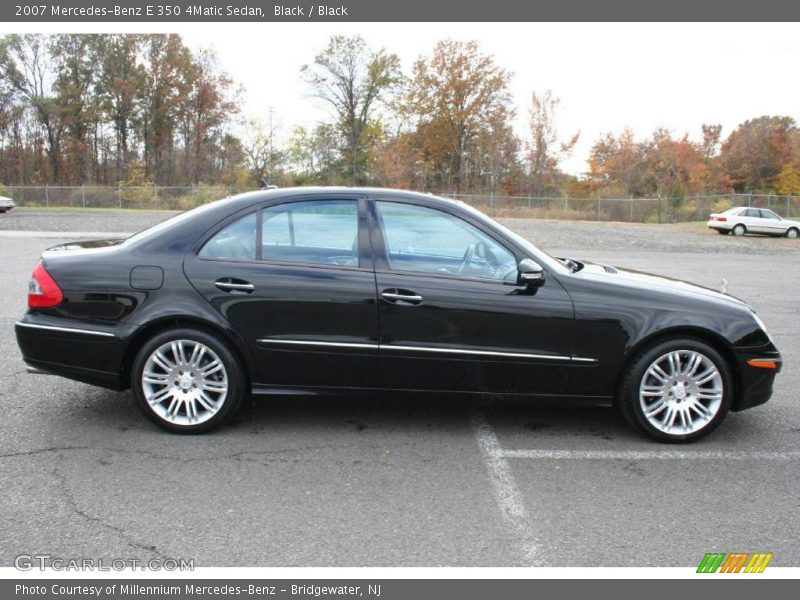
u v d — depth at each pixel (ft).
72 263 14.03
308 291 13.73
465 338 13.83
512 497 11.62
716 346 14.48
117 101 202.28
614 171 187.42
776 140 198.49
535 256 14.20
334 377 14.07
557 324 13.87
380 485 11.95
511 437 14.51
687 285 15.47
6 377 17.89
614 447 14.07
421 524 10.62
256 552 9.76
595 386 14.19
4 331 23.02
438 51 184.96
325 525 10.52
